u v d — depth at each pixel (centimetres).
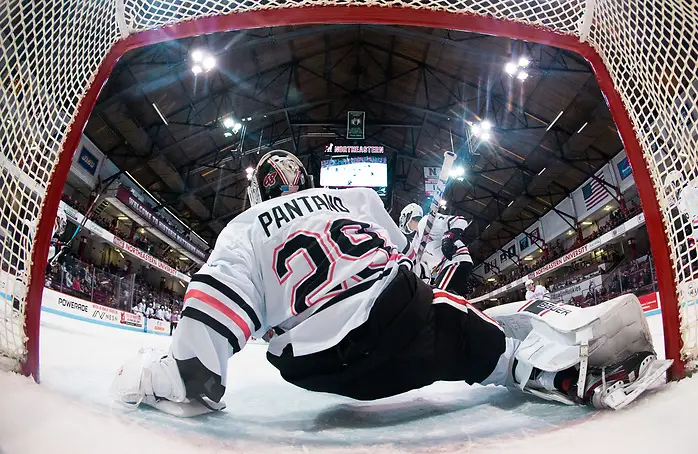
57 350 262
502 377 152
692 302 119
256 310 130
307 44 1722
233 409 151
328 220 141
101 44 135
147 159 1733
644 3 128
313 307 131
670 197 127
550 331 140
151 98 1540
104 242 1697
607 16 142
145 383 120
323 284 132
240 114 1923
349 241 138
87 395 125
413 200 2948
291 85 1923
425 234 271
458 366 146
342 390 138
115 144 1647
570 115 1591
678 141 122
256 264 133
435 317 142
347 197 161
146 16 142
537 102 1628
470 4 150
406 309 134
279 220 138
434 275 395
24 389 89
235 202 2622
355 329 128
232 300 124
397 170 2691
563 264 2033
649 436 79
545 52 1406
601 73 149
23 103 106
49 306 765
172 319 1564
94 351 297
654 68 129
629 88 141
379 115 2244
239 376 246
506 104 1725
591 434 88
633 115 140
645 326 133
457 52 1606
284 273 133
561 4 151
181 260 2586
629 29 135
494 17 150
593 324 126
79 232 1500
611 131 1572
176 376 120
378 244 143
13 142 104
